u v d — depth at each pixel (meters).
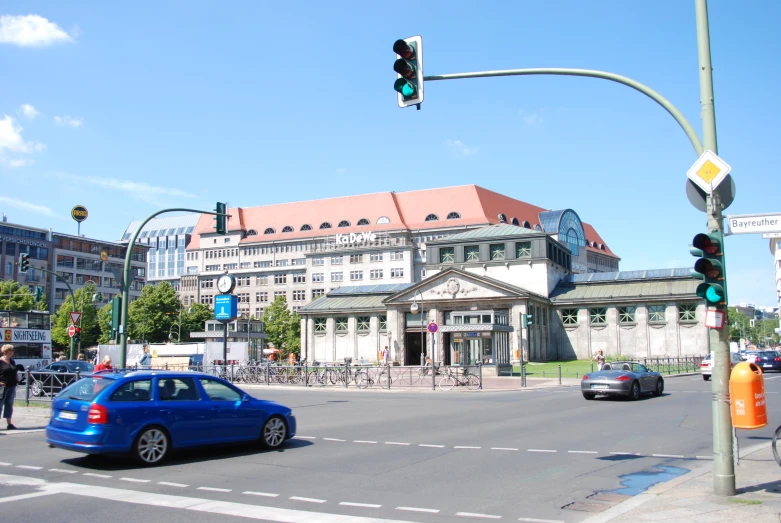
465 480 10.48
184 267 167.75
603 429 16.52
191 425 12.40
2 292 91.06
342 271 125.88
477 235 73.38
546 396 28.22
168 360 49.28
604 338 66.56
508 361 54.56
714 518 7.70
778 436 10.52
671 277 66.25
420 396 29.30
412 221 128.50
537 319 65.38
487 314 54.03
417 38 11.60
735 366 9.17
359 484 10.20
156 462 11.91
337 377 37.00
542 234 69.69
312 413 21.59
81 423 11.46
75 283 122.69
